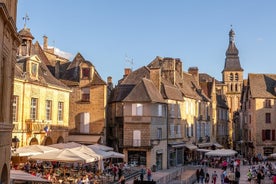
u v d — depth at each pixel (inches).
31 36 1422.2
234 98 4042.8
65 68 1747.0
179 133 1910.7
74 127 1644.9
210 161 1993.1
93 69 1662.2
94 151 1107.9
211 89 2517.2
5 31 535.8
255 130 2220.7
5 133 561.6
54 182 940.0
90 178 1061.8
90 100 1637.6
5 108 563.8
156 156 1648.6
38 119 1279.5
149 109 1595.7
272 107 2229.3
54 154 932.0
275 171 1396.4
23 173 698.8
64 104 1459.2
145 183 1048.8
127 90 1727.4
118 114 1689.2
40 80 1298.0
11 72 618.5
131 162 1588.3
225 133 2837.1
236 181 1211.2
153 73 1775.3
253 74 2364.7
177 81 2049.7
